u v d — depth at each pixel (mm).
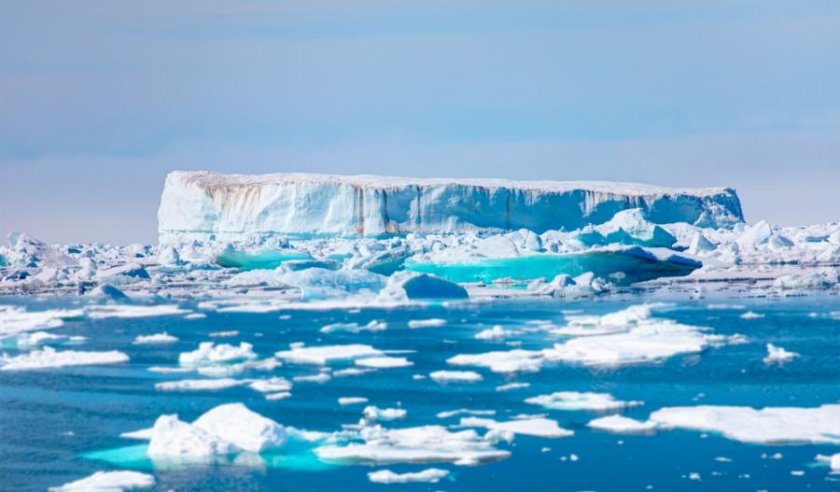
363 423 73062
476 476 61812
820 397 79500
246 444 66938
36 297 180375
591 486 59938
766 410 73812
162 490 59844
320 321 133000
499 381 87625
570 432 69875
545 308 143750
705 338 107250
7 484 61688
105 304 163500
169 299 169375
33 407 80438
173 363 99750
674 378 87250
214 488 60188
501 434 68688
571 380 87375
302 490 59781
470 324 126375
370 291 162000
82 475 63188
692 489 59094
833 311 133500
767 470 61750
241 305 155875
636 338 106000
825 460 63125
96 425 74750
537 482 60656
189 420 75750
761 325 119875
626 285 179750
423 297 156000
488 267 180125
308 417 75938
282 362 99125
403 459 64625
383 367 95562
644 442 67750
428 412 76812
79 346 112562
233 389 86188
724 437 68438
